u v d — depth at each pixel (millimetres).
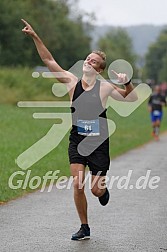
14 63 109000
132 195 18547
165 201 17625
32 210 16047
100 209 16297
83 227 13141
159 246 12648
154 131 40750
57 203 17047
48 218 15078
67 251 12164
